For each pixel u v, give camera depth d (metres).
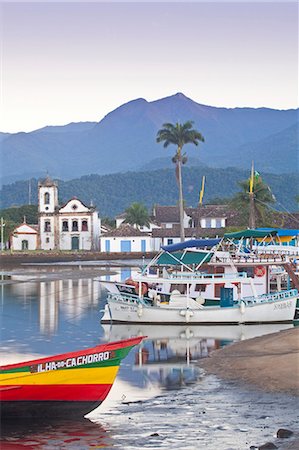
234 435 19.27
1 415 21.16
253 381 25.45
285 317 42.66
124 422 20.70
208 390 24.41
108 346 21.62
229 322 41.94
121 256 128.88
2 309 50.91
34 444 19.02
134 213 154.62
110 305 43.06
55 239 141.75
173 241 140.25
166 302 43.50
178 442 18.80
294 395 23.27
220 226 147.12
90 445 18.86
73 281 75.69
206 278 43.75
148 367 28.83
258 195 107.81
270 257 47.81
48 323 43.19
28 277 80.94
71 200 141.75
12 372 20.95
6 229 144.25
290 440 18.56
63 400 21.36
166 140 110.75
